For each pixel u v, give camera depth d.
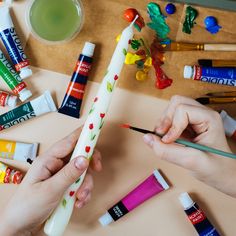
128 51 0.76
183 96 0.71
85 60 0.75
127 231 0.77
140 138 0.77
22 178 0.77
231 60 0.75
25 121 0.78
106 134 0.78
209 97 0.75
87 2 0.77
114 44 0.77
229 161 0.67
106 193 0.78
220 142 0.67
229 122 0.73
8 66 0.76
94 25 0.77
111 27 0.77
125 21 0.76
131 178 0.77
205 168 0.67
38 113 0.77
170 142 0.65
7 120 0.77
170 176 0.77
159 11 0.75
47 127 0.78
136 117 0.77
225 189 0.70
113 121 0.77
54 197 0.64
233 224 0.76
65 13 0.76
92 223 0.78
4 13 0.75
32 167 0.69
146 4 0.76
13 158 0.78
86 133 0.66
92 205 0.78
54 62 0.78
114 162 0.78
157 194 0.77
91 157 0.69
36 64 0.78
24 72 0.76
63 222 0.66
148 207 0.77
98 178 0.78
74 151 0.66
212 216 0.76
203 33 0.76
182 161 0.66
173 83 0.76
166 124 0.68
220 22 0.75
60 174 0.61
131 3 0.76
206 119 0.66
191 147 0.65
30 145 0.77
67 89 0.76
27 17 0.77
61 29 0.76
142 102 0.77
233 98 0.75
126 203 0.76
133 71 0.77
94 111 0.66
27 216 0.66
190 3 0.75
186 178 0.77
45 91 0.77
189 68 0.74
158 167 0.77
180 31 0.76
